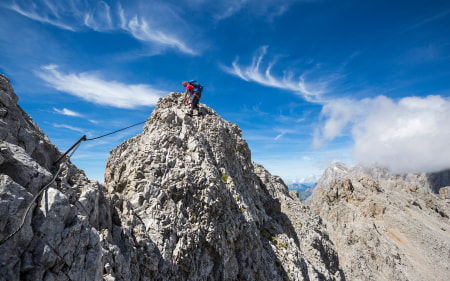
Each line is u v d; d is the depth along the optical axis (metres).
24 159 8.91
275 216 39.75
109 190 19.75
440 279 76.12
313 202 110.81
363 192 112.56
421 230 94.81
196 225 18.17
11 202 7.25
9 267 6.80
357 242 80.25
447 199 172.25
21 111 11.91
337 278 39.59
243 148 39.00
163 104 30.64
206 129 30.39
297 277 24.92
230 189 25.50
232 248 19.94
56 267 8.02
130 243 13.36
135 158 20.39
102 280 9.84
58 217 8.49
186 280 15.86
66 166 11.90
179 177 19.11
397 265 76.69
